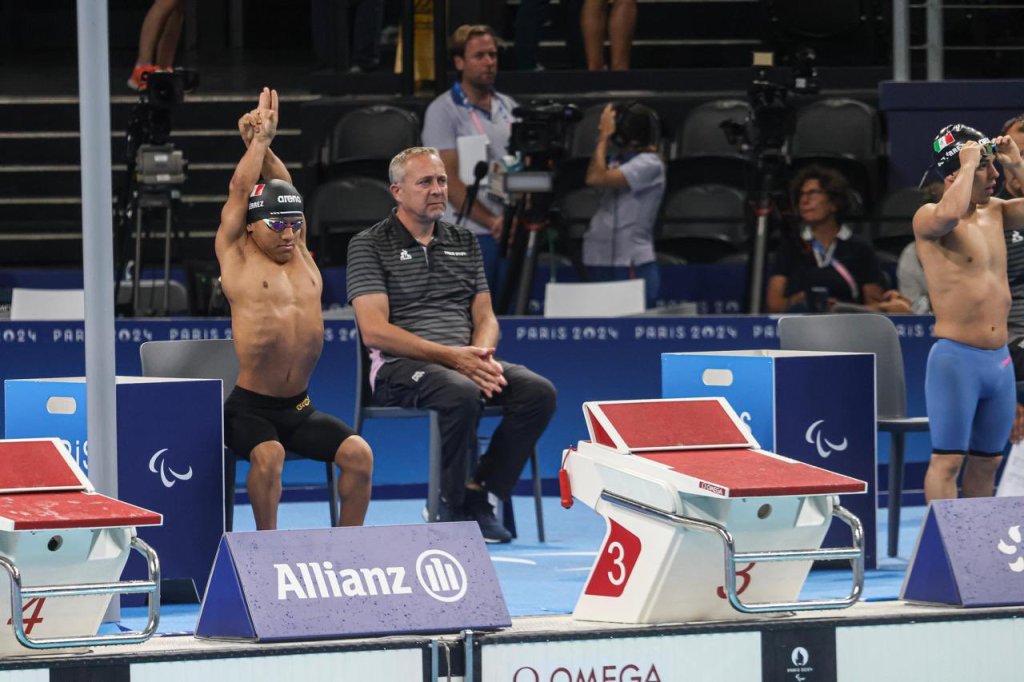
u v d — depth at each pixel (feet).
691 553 48.24
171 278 108.27
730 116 125.59
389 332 75.15
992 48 124.36
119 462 61.77
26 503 46.34
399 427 93.66
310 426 67.10
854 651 49.11
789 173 109.40
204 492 63.62
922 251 70.03
